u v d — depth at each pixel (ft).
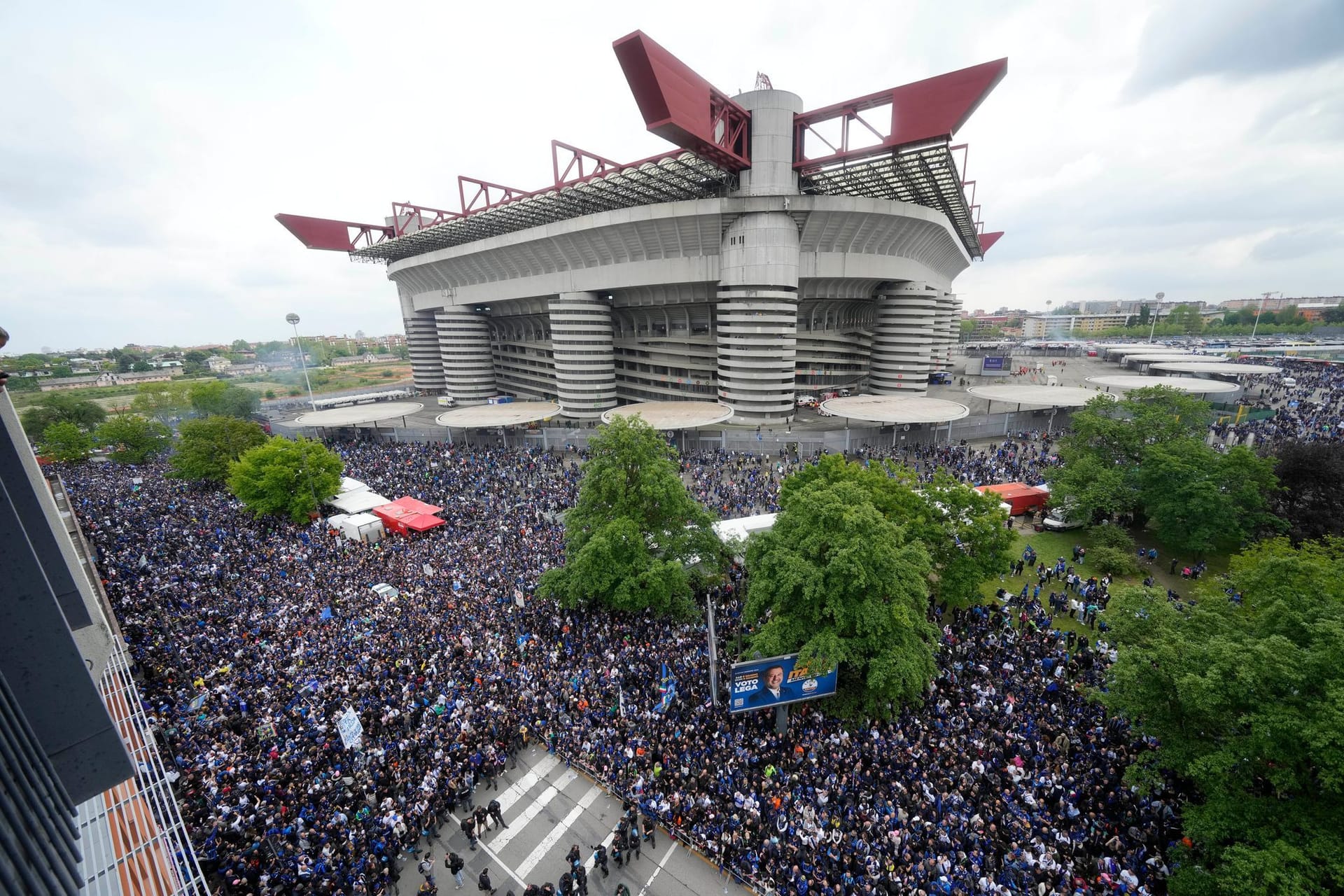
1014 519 150.41
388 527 154.92
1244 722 48.01
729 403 275.80
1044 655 86.38
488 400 404.16
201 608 107.76
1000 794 61.57
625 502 105.09
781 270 241.55
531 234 278.26
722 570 110.42
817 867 54.75
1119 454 139.95
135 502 191.21
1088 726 71.51
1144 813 58.90
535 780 71.10
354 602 108.06
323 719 75.72
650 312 313.73
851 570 68.54
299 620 101.55
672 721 75.15
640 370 332.39
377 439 288.30
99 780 29.71
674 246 256.93
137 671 86.94
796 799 62.13
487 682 83.25
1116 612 67.77
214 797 60.90
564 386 309.22
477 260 325.21
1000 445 223.71
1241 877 44.04
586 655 90.38
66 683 27.99
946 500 100.83
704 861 60.18
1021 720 72.79
